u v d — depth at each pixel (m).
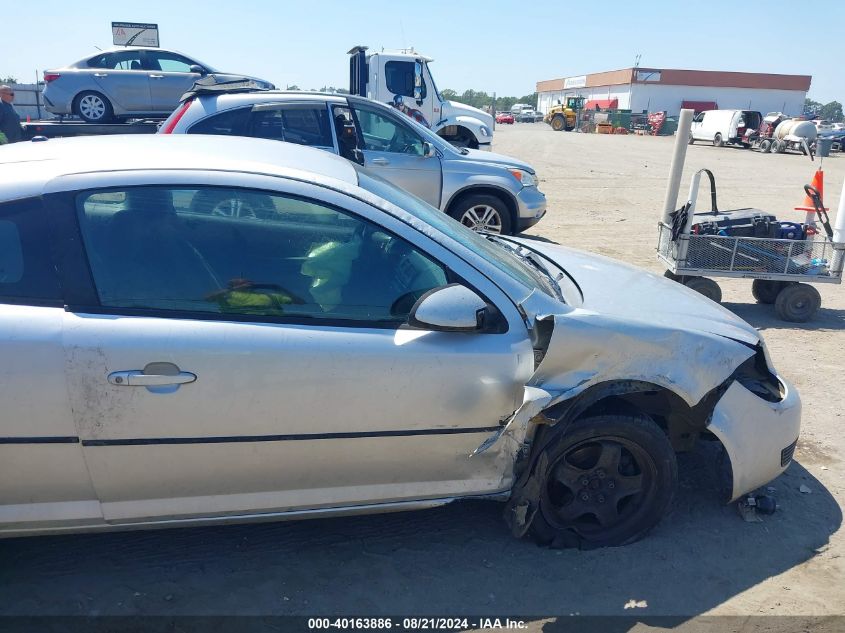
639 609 2.72
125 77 12.84
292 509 2.73
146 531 3.10
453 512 3.30
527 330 2.73
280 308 2.59
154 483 2.54
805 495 3.54
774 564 3.01
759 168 22.22
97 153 2.76
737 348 2.97
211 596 2.72
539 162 22.47
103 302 2.45
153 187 2.55
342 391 2.56
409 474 2.78
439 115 14.38
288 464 2.62
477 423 2.72
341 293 2.66
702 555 3.04
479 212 8.56
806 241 6.25
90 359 2.36
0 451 2.36
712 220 6.49
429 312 2.56
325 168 3.00
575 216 12.26
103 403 2.38
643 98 68.38
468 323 2.60
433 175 8.16
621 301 3.09
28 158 2.69
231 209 2.61
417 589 2.79
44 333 2.35
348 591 2.77
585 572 2.92
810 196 6.45
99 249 2.49
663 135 49.25
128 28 13.62
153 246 2.54
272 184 2.64
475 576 2.88
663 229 6.71
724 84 68.25
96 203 2.51
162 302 2.51
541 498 2.95
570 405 2.73
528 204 8.63
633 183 17.09
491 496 2.90
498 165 8.56
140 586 2.76
